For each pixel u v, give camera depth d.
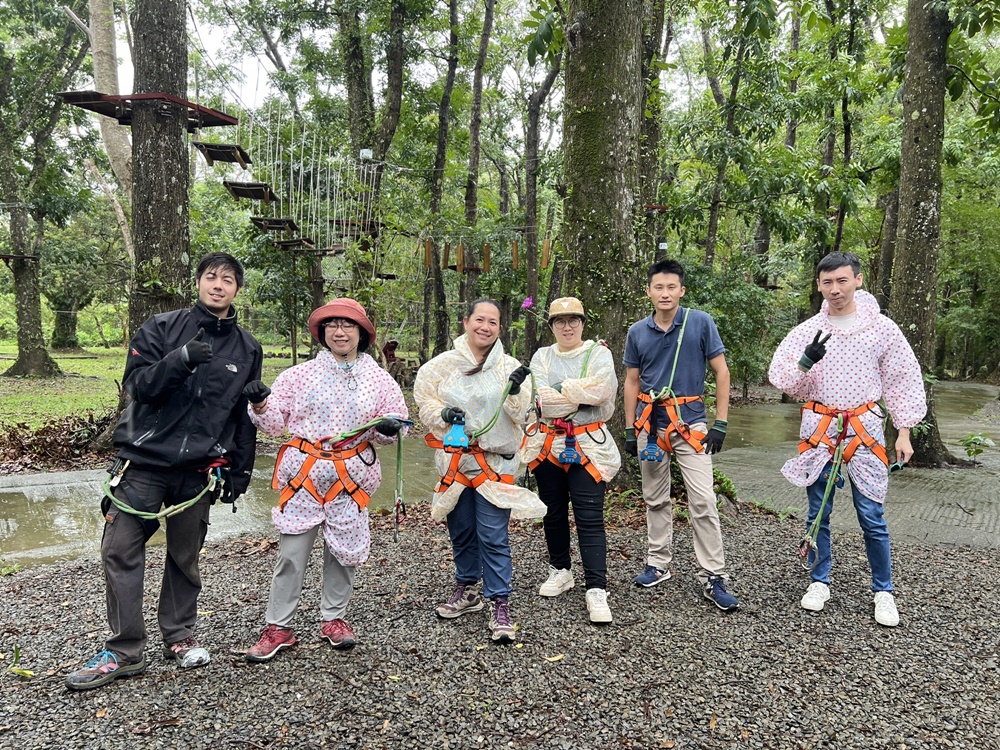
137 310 7.57
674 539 4.68
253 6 15.74
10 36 17.88
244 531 5.27
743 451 9.38
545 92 13.45
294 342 14.34
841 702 2.60
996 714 2.54
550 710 2.53
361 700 2.58
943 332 28.89
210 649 3.01
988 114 8.43
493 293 17.28
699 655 2.96
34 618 3.41
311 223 11.06
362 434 2.98
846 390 3.50
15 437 8.32
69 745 2.30
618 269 5.49
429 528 5.12
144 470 2.73
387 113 14.46
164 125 7.45
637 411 3.88
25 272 18.97
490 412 3.20
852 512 5.67
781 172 11.45
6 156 17.78
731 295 12.79
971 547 4.73
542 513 3.19
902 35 9.17
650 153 7.62
